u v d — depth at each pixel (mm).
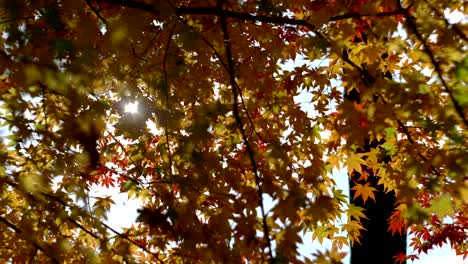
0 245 3195
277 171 2887
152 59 3010
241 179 3281
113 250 3141
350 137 2801
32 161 3273
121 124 3195
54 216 3219
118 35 2572
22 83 2668
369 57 2930
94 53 2580
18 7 2332
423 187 3184
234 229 2623
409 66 3070
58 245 3100
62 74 2578
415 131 3156
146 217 2672
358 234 3854
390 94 2480
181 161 3268
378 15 2512
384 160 3406
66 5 2436
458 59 2244
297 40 3570
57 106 3256
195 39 2652
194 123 2912
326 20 2531
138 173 3465
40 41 2516
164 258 3271
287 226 2475
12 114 3125
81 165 3047
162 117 3002
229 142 3625
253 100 3748
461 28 2311
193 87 3387
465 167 2580
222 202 3010
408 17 2361
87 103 3053
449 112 2428
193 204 2951
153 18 2771
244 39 3359
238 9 3309
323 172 3631
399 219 3986
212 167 3047
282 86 3664
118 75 3004
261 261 2463
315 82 3506
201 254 2738
